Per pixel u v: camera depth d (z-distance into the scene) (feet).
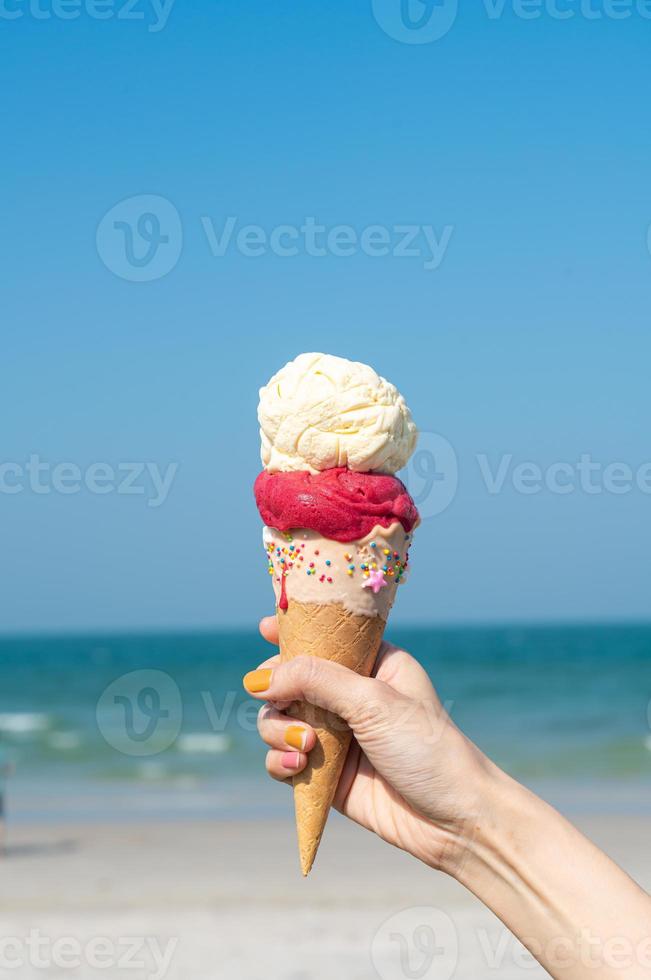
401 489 10.72
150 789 74.38
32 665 218.18
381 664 11.08
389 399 10.73
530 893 8.82
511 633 370.32
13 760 92.17
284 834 51.96
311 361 10.68
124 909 35.60
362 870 41.22
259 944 30.50
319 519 10.27
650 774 77.00
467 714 121.60
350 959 28.60
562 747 94.48
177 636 435.53
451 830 9.42
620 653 217.36
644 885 37.76
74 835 53.16
